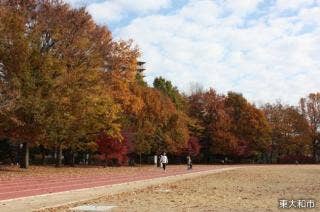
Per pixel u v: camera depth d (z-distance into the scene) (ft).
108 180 133.59
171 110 309.22
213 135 362.94
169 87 386.32
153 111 286.46
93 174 161.68
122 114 234.99
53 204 73.26
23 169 174.40
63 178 137.08
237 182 133.80
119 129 217.56
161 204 74.90
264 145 385.91
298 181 139.54
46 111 160.15
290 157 399.24
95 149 232.53
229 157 383.24
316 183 130.11
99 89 193.77
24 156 180.65
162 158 208.13
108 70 209.97
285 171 211.00
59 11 178.50
